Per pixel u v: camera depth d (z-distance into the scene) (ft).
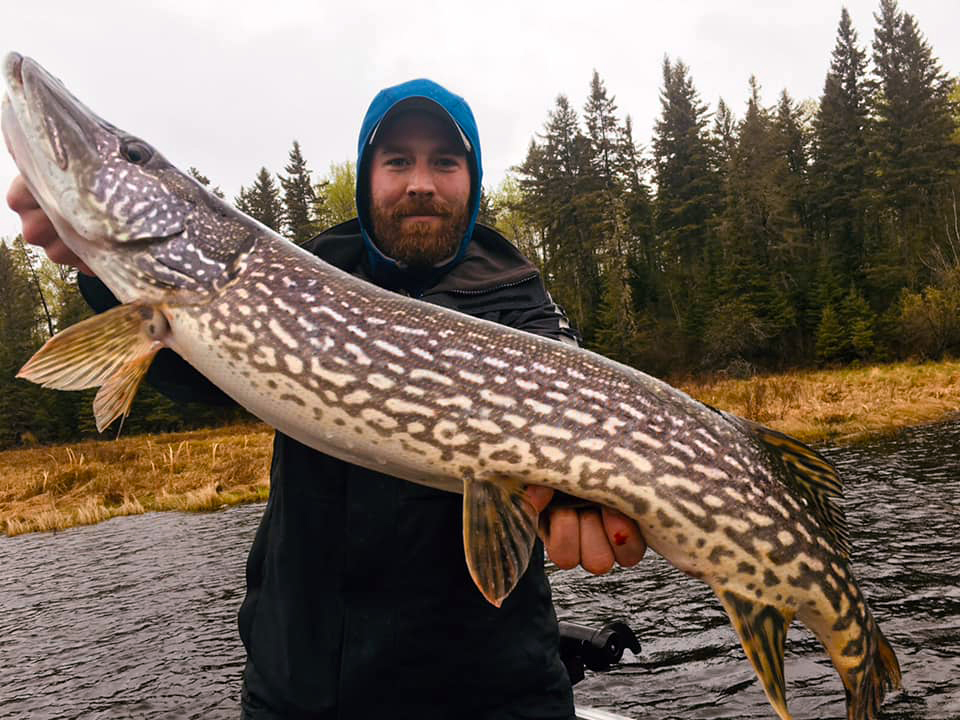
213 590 9.06
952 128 45.24
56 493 19.04
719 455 2.69
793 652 5.92
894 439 15.66
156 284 2.80
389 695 2.66
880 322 37.99
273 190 57.52
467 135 3.41
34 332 51.96
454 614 2.69
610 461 2.59
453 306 3.07
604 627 3.52
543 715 2.73
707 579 2.68
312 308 2.73
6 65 2.81
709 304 43.47
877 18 47.60
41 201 2.80
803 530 2.75
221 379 2.76
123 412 2.73
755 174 45.32
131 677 6.57
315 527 2.74
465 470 2.61
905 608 6.53
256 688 2.71
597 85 51.55
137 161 2.87
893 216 45.50
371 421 2.65
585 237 50.11
